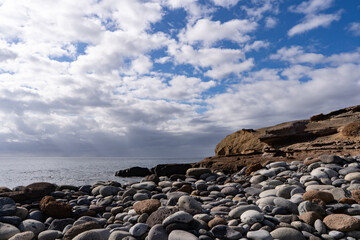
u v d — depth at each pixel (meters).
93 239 3.96
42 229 4.86
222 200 6.02
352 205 4.92
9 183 13.98
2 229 4.41
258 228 4.12
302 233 3.96
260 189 7.23
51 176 17.11
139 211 5.21
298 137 14.03
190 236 3.75
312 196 5.17
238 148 17.39
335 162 8.52
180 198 5.42
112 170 23.03
